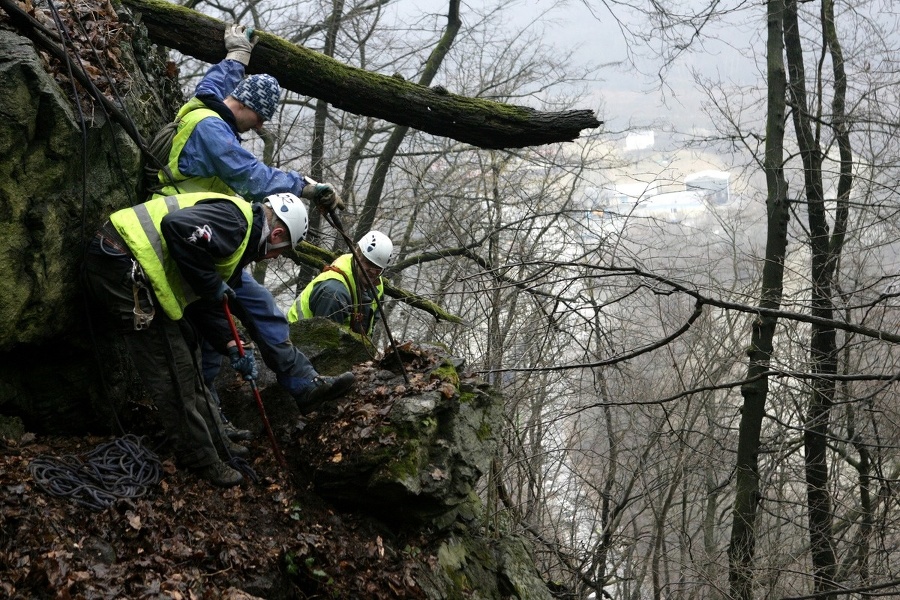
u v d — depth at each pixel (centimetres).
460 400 500
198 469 449
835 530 1150
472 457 488
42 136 412
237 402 520
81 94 445
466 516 545
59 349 455
